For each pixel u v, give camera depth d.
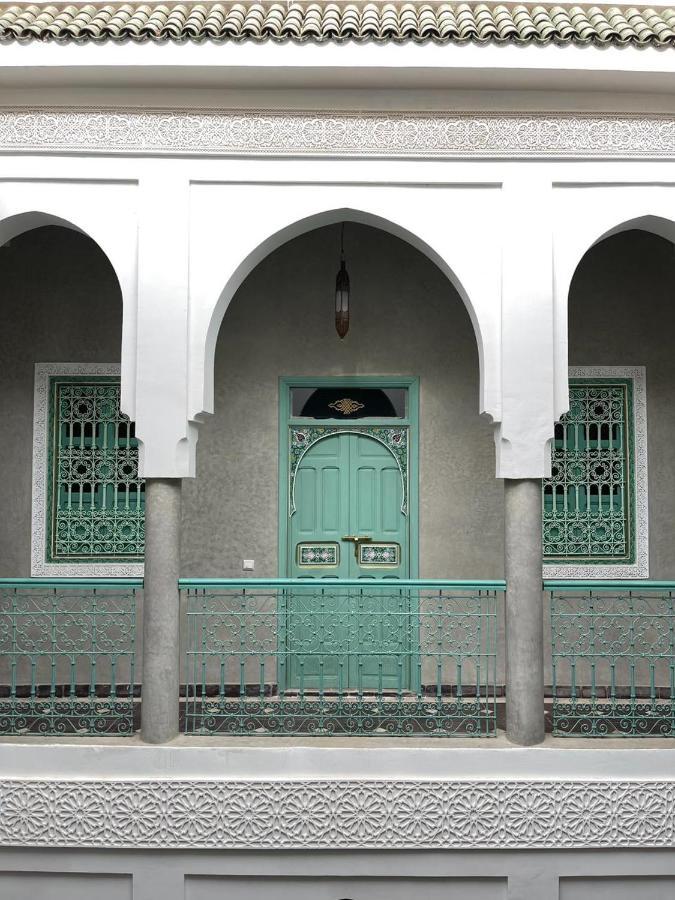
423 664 5.25
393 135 4.15
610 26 4.15
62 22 4.12
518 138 4.15
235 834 3.94
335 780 3.94
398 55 3.90
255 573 5.37
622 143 4.15
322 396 5.48
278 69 3.93
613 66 3.91
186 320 4.12
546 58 3.91
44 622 5.27
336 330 5.36
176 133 4.16
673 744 4.03
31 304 5.40
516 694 4.04
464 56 3.90
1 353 5.37
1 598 5.28
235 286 4.29
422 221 4.17
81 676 5.29
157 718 4.04
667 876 3.96
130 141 4.16
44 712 4.19
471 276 4.15
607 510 5.38
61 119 4.17
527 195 4.15
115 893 3.99
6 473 5.32
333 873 3.96
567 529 5.36
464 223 4.17
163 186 4.16
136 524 5.36
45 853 3.99
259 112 4.16
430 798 3.94
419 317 5.44
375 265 5.45
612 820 3.92
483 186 4.18
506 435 4.08
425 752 3.97
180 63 3.91
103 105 4.16
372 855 3.96
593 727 4.09
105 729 4.22
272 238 4.19
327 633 5.32
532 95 4.13
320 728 4.15
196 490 5.39
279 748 3.98
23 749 4.00
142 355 4.11
